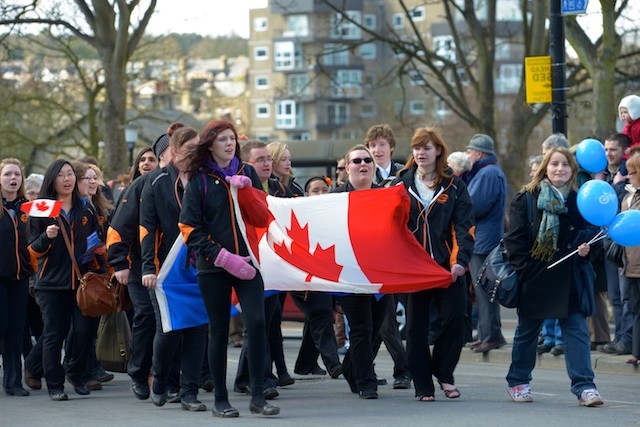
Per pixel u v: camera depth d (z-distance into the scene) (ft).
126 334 38.86
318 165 88.22
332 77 119.34
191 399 32.83
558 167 32.45
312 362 41.57
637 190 39.37
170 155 34.12
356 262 33.94
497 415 30.76
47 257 36.70
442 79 107.86
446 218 33.14
